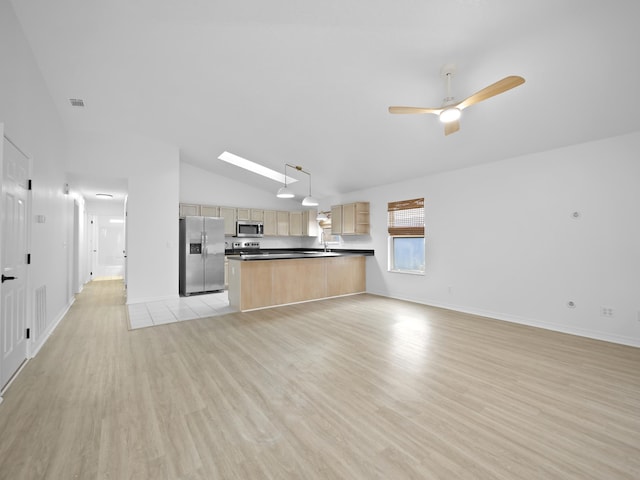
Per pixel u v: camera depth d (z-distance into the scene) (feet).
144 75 11.19
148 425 6.03
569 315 11.85
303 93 11.61
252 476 4.74
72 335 11.66
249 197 25.99
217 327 12.81
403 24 7.76
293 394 7.27
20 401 6.88
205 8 7.91
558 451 5.30
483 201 14.52
